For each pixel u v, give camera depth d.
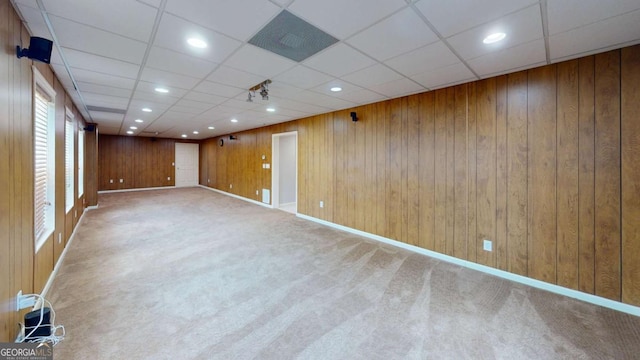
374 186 4.34
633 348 1.83
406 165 3.89
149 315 2.16
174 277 2.88
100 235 4.41
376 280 2.86
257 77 3.06
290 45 2.24
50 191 2.85
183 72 2.89
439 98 3.50
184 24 1.91
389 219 4.12
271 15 1.80
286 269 3.12
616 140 2.34
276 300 2.42
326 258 3.49
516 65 2.68
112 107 4.74
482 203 3.14
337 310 2.27
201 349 1.78
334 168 5.09
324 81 3.20
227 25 1.93
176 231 4.72
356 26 1.94
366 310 2.28
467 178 3.26
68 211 3.86
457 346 1.84
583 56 2.46
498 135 3.01
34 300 1.90
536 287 2.75
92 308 2.25
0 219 1.52
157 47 2.29
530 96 2.79
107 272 2.98
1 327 1.53
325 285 2.73
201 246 3.93
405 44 2.22
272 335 1.94
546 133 2.70
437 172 3.54
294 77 3.05
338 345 1.84
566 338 1.94
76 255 3.49
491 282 2.85
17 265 1.79
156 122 6.62
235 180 8.80
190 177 11.69
